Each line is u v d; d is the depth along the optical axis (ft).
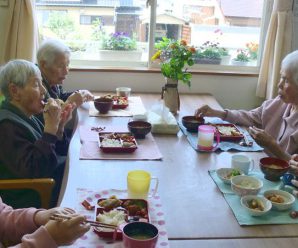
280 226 4.33
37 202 6.23
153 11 10.98
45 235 3.71
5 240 4.59
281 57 10.80
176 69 8.27
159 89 11.09
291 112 7.38
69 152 6.15
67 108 7.25
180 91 11.24
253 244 4.00
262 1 11.34
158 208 4.57
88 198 4.68
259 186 4.97
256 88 11.43
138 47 11.41
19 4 10.05
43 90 6.57
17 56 10.28
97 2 11.03
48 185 5.69
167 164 5.90
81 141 6.60
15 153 5.91
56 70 8.38
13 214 4.61
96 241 3.92
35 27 10.41
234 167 5.63
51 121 6.14
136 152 6.26
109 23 11.23
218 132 6.95
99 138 6.56
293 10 10.69
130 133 6.89
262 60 11.10
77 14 11.10
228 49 11.59
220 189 5.11
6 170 6.06
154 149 6.43
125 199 4.51
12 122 6.02
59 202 5.07
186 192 5.03
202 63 11.54
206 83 11.28
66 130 8.77
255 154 6.47
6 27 10.28
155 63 11.25
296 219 4.46
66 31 11.21
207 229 4.23
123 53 11.35
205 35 11.48
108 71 10.89
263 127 8.02
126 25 11.28
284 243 4.03
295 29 10.85
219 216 4.49
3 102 6.43
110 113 8.22
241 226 4.31
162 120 7.32
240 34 11.56
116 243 3.91
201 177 5.49
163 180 5.34
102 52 11.33
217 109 8.48
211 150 6.47
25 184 5.64
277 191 4.91
